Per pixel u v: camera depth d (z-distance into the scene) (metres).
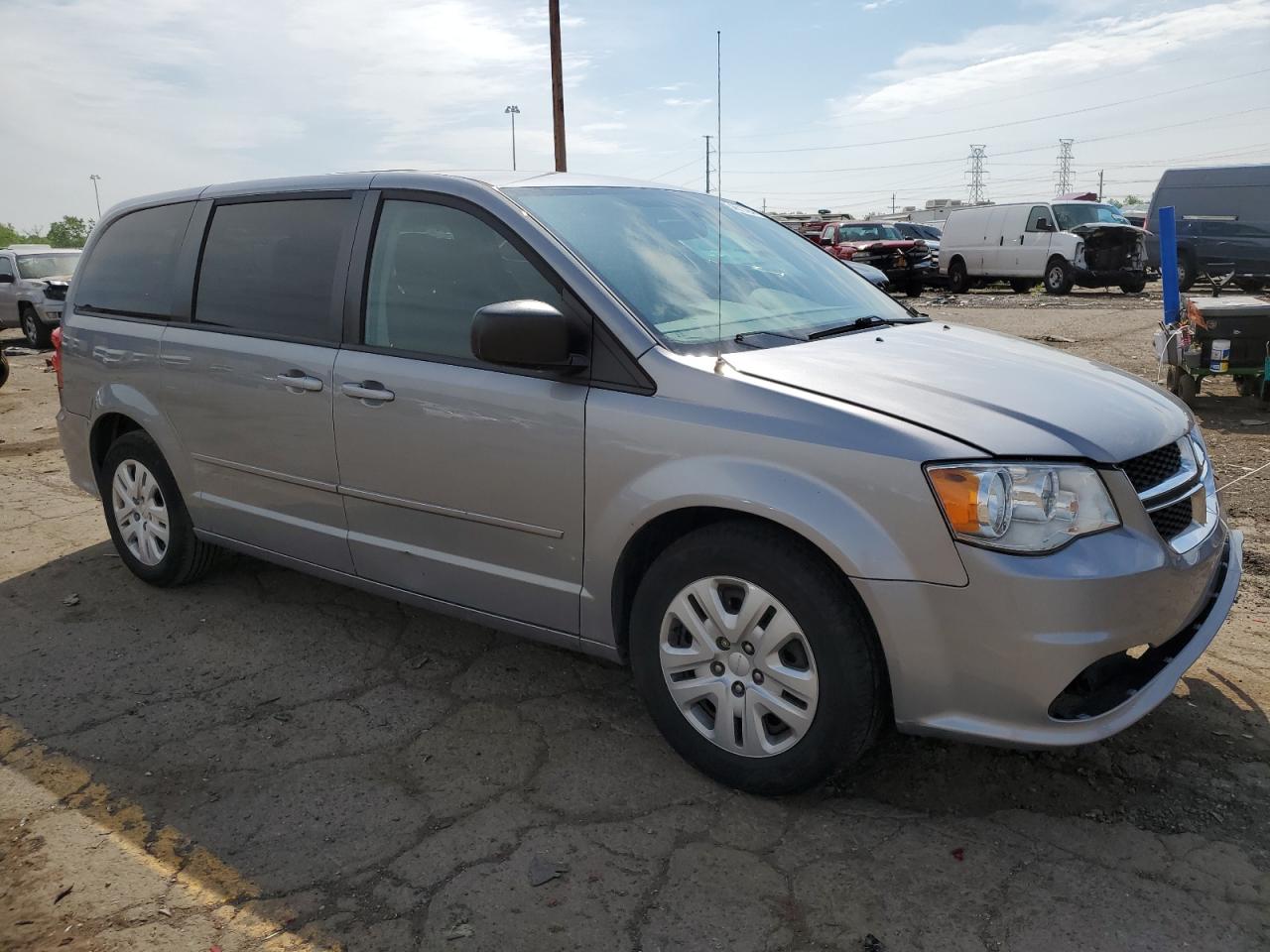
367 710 3.39
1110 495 2.48
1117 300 18.03
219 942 2.30
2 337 18.28
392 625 4.10
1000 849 2.55
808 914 2.34
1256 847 2.53
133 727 3.31
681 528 2.91
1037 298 19.12
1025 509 2.40
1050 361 3.14
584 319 2.94
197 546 4.37
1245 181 17.39
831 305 3.57
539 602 3.13
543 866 2.54
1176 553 2.54
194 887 2.50
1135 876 2.44
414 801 2.85
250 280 3.88
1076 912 2.32
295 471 3.70
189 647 3.93
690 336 2.96
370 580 3.62
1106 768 2.88
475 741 3.18
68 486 6.52
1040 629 2.36
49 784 2.98
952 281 22.03
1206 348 7.67
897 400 2.62
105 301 4.54
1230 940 2.22
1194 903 2.34
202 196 4.18
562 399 2.93
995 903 2.36
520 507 3.07
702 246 3.53
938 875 2.46
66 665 3.78
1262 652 3.57
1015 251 20.38
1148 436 2.65
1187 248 18.11
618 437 2.82
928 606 2.44
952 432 2.47
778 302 3.40
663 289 3.12
